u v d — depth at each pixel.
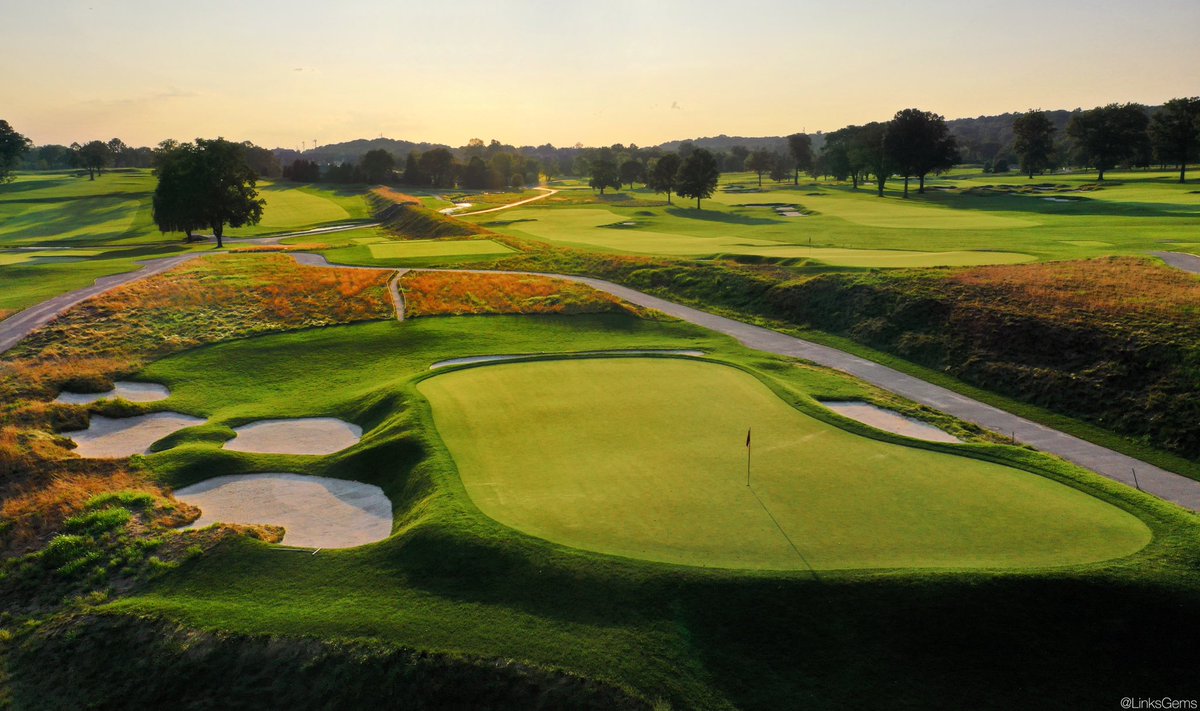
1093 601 16.78
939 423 31.27
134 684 17.28
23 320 49.38
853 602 16.98
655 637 16.61
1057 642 16.23
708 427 27.55
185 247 92.94
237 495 25.66
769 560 18.30
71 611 19.72
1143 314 37.81
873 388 36.44
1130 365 34.19
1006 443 29.97
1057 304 40.66
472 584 18.48
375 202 149.62
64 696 17.42
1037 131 166.00
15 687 17.84
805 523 20.00
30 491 26.70
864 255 61.47
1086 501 21.02
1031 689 15.57
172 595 19.72
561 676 15.87
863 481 22.52
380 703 16.03
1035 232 73.00
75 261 77.81
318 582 19.53
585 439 26.62
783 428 27.38
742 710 15.29
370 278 62.97
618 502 21.47
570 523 20.30
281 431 31.88
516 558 18.89
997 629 16.44
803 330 48.06
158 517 23.86
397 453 26.67
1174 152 125.69
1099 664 15.91
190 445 29.69
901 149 137.50
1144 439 30.42
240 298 56.00
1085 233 69.62
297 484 26.30
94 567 21.58
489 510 21.17
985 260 55.22
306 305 54.66
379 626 17.42
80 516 24.09
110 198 147.75
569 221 110.38
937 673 15.85
